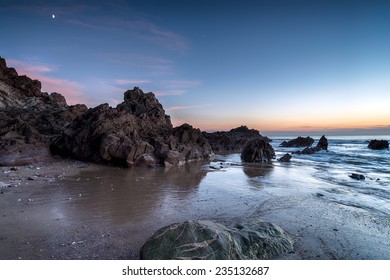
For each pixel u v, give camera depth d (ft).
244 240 27.68
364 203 50.65
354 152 195.21
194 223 25.73
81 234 31.50
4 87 177.88
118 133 95.04
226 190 58.65
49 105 181.88
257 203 48.37
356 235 34.12
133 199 48.26
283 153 184.96
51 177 65.10
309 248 29.60
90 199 47.26
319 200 51.96
